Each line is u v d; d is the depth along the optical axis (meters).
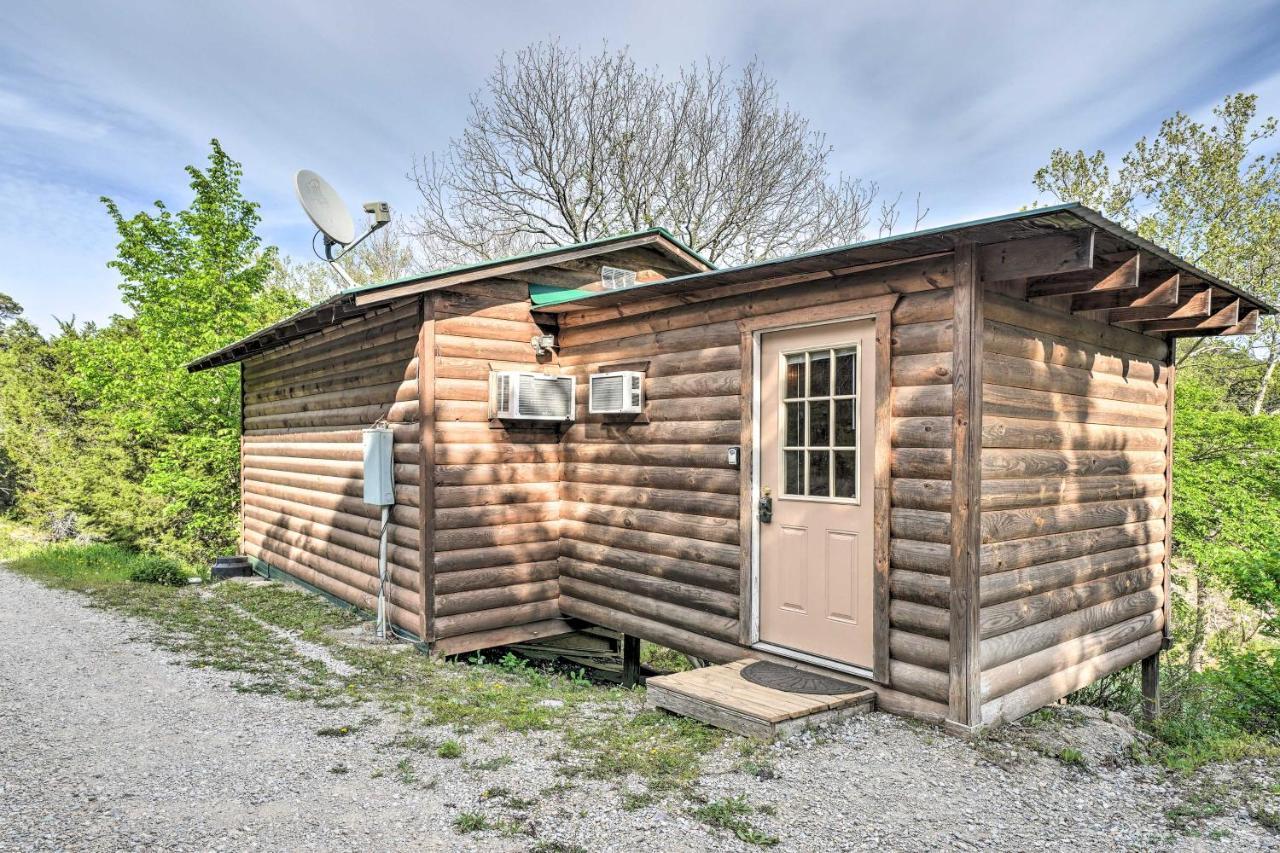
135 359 13.29
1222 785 3.46
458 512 5.99
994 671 3.94
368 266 23.72
